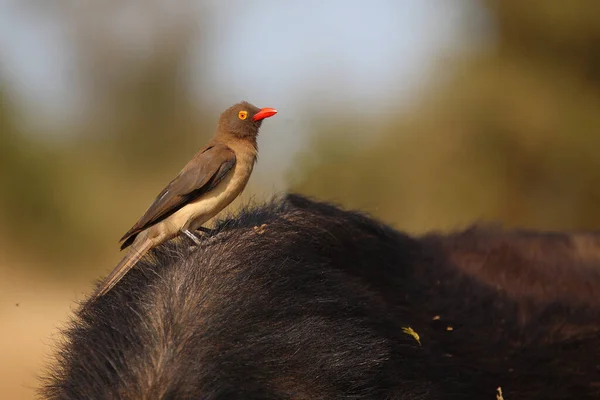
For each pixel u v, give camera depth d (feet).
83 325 47.44
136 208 330.95
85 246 307.58
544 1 257.14
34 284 262.06
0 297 223.30
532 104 254.47
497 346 63.31
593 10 257.14
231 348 43.80
